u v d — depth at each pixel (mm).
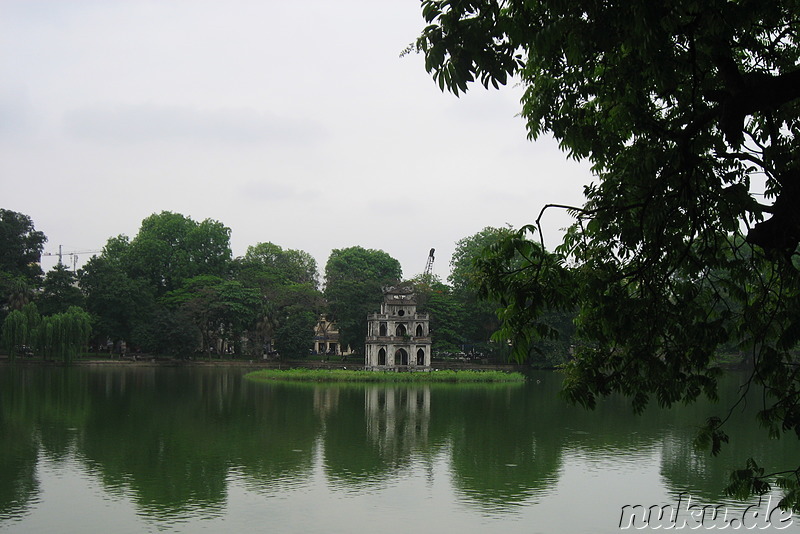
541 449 47094
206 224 161750
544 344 127562
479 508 32875
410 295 124125
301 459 43250
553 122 15938
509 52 11555
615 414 65250
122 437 50000
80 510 31938
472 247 143000
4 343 117438
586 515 31766
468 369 128500
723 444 48188
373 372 108625
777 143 14102
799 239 12234
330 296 146875
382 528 29797
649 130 14227
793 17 14031
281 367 130000
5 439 48625
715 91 12242
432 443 49250
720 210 14430
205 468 40375
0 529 29281
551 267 14133
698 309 14820
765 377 14117
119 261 155500
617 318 14258
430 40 11445
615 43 12805
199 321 137250
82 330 119875
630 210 14828
